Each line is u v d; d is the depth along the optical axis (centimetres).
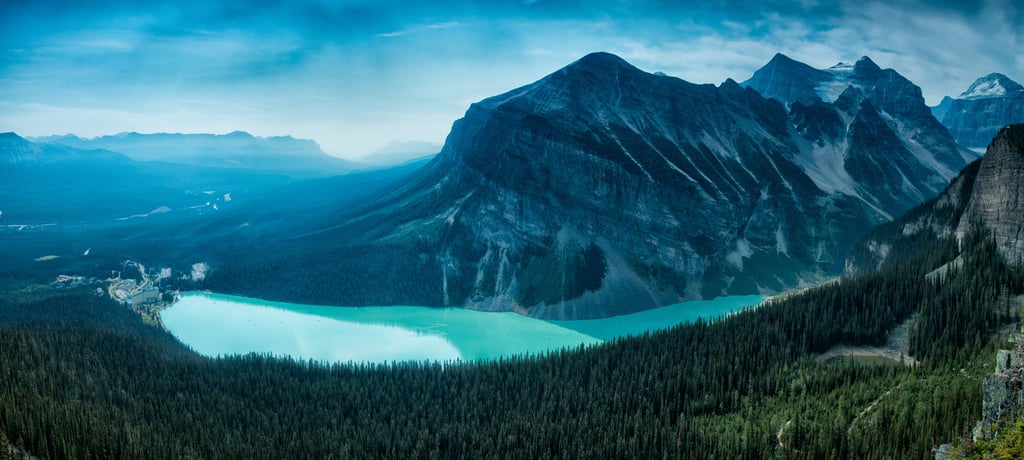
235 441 18775
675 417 19088
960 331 19700
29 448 16675
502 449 18100
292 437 19112
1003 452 9681
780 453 15750
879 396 16988
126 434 17812
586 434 18125
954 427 13275
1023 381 10281
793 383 19100
